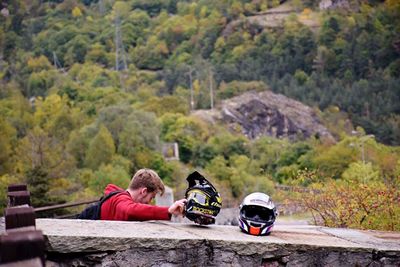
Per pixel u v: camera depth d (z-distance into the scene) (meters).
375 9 188.12
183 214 3.67
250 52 182.00
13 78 158.00
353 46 175.00
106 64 178.00
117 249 3.07
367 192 8.62
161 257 3.19
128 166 60.69
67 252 2.96
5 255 2.01
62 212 23.30
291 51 182.38
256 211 3.79
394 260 3.92
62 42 190.00
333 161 64.12
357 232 4.59
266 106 134.00
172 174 67.06
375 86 155.00
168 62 183.25
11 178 34.84
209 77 159.00
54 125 81.12
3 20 196.88
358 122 138.50
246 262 3.44
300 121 132.00
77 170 51.56
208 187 3.60
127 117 73.50
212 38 191.50
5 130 63.75
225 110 130.00
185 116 103.38
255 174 71.06
